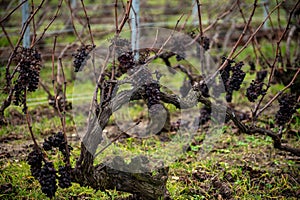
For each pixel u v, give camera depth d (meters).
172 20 9.67
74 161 4.27
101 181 3.40
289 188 4.04
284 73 5.57
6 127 5.32
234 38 8.27
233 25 7.69
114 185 3.41
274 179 4.16
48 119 5.71
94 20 9.73
